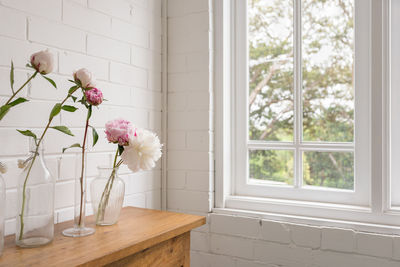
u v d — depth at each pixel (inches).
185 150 71.5
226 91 70.7
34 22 46.3
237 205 69.1
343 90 62.9
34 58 36.7
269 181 69.2
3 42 42.7
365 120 60.7
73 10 52.1
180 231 46.0
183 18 71.7
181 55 71.9
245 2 71.9
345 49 62.8
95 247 37.1
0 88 42.4
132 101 64.1
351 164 62.2
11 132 43.7
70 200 51.7
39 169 37.8
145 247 39.9
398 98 58.4
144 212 54.7
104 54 57.8
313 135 65.4
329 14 64.2
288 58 67.7
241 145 71.8
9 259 33.5
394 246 53.8
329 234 58.6
